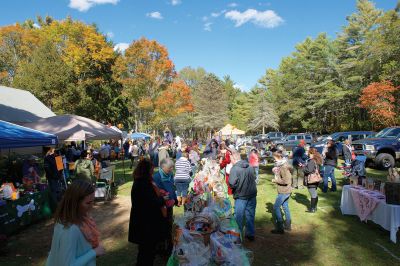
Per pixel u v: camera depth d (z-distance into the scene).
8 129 8.66
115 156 27.62
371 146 16.83
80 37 41.16
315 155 11.58
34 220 8.15
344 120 41.75
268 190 12.02
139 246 4.42
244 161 6.25
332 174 11.61
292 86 54.44
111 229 7.55
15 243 6.68
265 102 59.06
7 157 14.38
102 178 11.43
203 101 72.69
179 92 52.66
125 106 47.34
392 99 26.33
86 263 2.37
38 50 32.28
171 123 69.06
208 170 8.17
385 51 30.48
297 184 12.52
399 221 6.28
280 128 63.88
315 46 49.84
